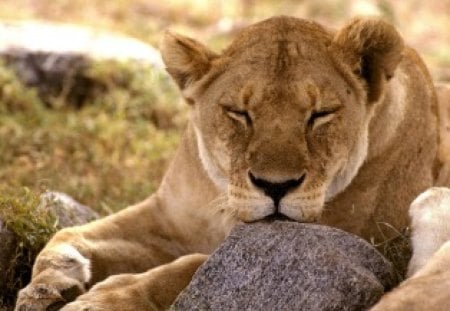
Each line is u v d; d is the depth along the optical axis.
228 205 9.84
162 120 18.31
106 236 11.14
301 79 9.66
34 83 18.52
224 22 25.44
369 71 10.22
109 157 16.28
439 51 25.11
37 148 16.42
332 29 10.83
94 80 18.66
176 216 11.27
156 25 24.22
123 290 9.48
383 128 10.58
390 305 8.07
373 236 10.82
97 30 20.67
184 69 10.38
